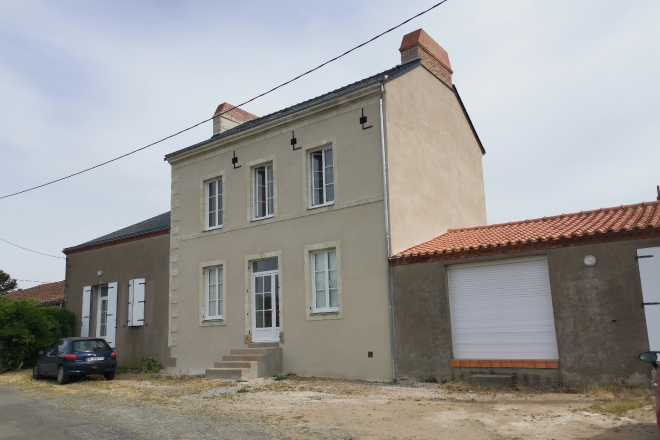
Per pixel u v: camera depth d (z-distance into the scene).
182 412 9.44
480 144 19.23
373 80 14.48
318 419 8.48
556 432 7.09
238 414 9.10
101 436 7.77
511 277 11.20
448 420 8.05
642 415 7.66
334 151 13.98
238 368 13.41
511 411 8.44
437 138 15.87
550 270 10.55
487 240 12.02
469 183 17.78
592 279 10.09
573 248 10.37
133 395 11.61
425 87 15.62
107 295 20.62
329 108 14.15
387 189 12.97
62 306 22.56
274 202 15.04
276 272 14.98
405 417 8.39
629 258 9.80
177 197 17.75
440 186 15.60
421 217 14.20
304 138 14.66
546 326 10.70
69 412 9.75
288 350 14.06
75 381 15.05
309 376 13.48
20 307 19.06
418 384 11.48
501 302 11.25
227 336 15.52
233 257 15.77
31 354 19.20
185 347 16.53
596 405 8.37
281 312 14.35
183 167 17.73
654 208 11.27
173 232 17.61
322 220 13.93
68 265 22.19
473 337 11.48
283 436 7.48
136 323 18.42
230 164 16.39
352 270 13.18
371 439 7.21
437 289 11.85
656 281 9.52
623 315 9.72
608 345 9.80
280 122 15.07
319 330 13.53
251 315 15.26
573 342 10.14
